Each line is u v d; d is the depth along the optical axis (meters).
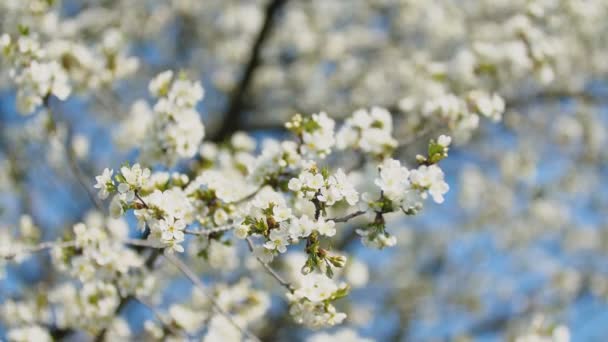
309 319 2.76
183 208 2.58
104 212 3.84
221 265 4.17
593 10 6.14
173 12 8.44
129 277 3.71
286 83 8.47
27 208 6.27
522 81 7.13
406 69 6.75
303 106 8.24
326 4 8.34
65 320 4.07
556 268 9.31
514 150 8.70
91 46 7.10
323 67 8.48
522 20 4.80
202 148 3.95
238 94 7.71
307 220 2.40
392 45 8.23
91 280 3.68
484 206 8.84
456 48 7.69
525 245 9.01
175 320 3.95
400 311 9.54
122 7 7.93
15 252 3.16
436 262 9.77
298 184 2.45
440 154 2.61
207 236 2.95
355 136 3.65
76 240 3.34
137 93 8.27
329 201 2.44
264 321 7.65
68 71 4.01
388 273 9.61
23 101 3.50
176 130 3.41
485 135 8.84
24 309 4.32
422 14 7.87
